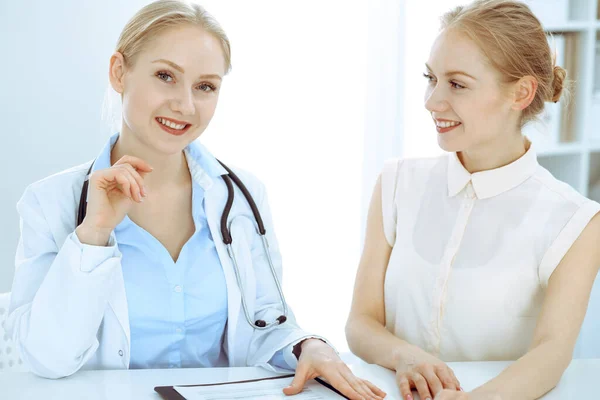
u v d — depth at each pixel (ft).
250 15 9.04
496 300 4.47
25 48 8.02
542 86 4.48
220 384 3.80
